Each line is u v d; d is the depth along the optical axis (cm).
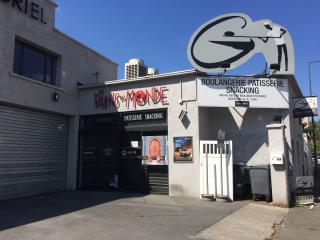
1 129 1272
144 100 1498
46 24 1481
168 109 1441
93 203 1209
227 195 1295
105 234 799
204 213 1066
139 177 1488
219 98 1391
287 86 1399
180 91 1427
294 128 1636
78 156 1612
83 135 1625
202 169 1334
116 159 1537
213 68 1401
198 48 1409
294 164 1546
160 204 1207
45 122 1489
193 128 1386
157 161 1449
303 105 1588
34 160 1418
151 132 1477
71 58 1628
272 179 1259
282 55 1398
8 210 1067
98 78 1831
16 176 1327
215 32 1416
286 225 963
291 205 1260
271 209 1178
